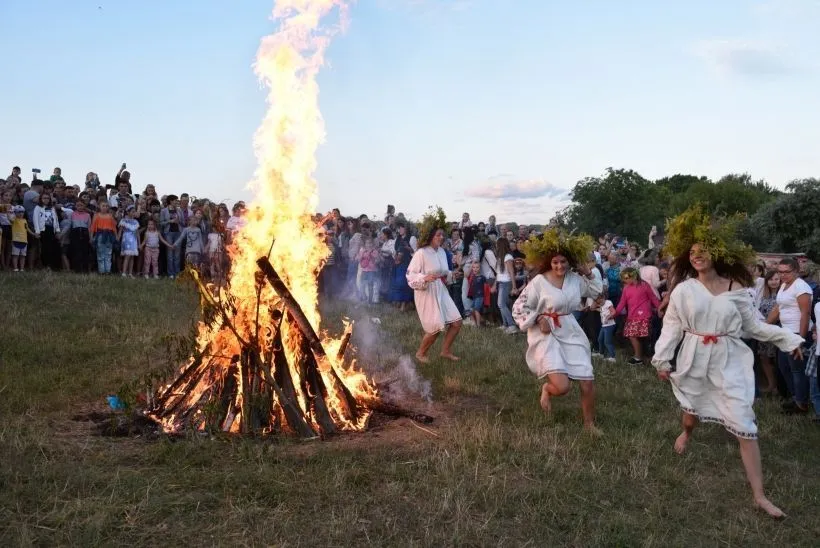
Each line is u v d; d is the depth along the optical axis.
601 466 5.54
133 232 15.05
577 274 6.77
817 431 7.21
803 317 7.59
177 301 12.66
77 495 4.44
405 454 5.54
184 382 6.43
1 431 5.59
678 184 62.62
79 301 11.80
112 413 6.34
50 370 7.80
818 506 5.21
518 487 5.00
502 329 12.88
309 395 6.26
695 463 5.89
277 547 3.94
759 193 48.34
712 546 4.45
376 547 4.04
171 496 4.46
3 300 11.28
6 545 3.77
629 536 4.40
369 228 15.62
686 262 5.64
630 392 8.28
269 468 5.00
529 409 7.12
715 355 5.30
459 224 16.38
